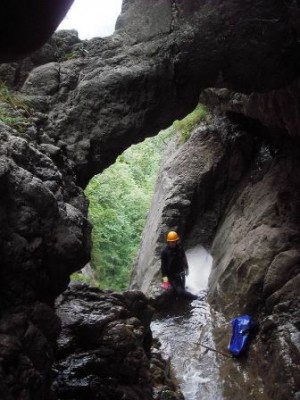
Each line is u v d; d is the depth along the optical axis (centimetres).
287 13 612
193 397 701
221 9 604
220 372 748
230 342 777
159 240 1066
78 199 503
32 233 386
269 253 825
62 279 432
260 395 663
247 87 666
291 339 661
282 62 642
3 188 365
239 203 1030
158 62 604
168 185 1109
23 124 491
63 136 561
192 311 936
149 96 607
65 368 551
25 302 391
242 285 851
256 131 1095
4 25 310
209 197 1103
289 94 776
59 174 442
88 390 527
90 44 609
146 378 607
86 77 583
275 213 891
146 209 1573
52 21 330
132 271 1266
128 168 1767
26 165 417
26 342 378
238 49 620
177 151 1188
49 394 426
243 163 1091
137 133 617
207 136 1138
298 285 754
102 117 582
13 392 353
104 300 659
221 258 986
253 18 608
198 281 1038
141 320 693
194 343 834
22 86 571
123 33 617
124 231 1448
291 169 931
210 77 639
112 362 580
